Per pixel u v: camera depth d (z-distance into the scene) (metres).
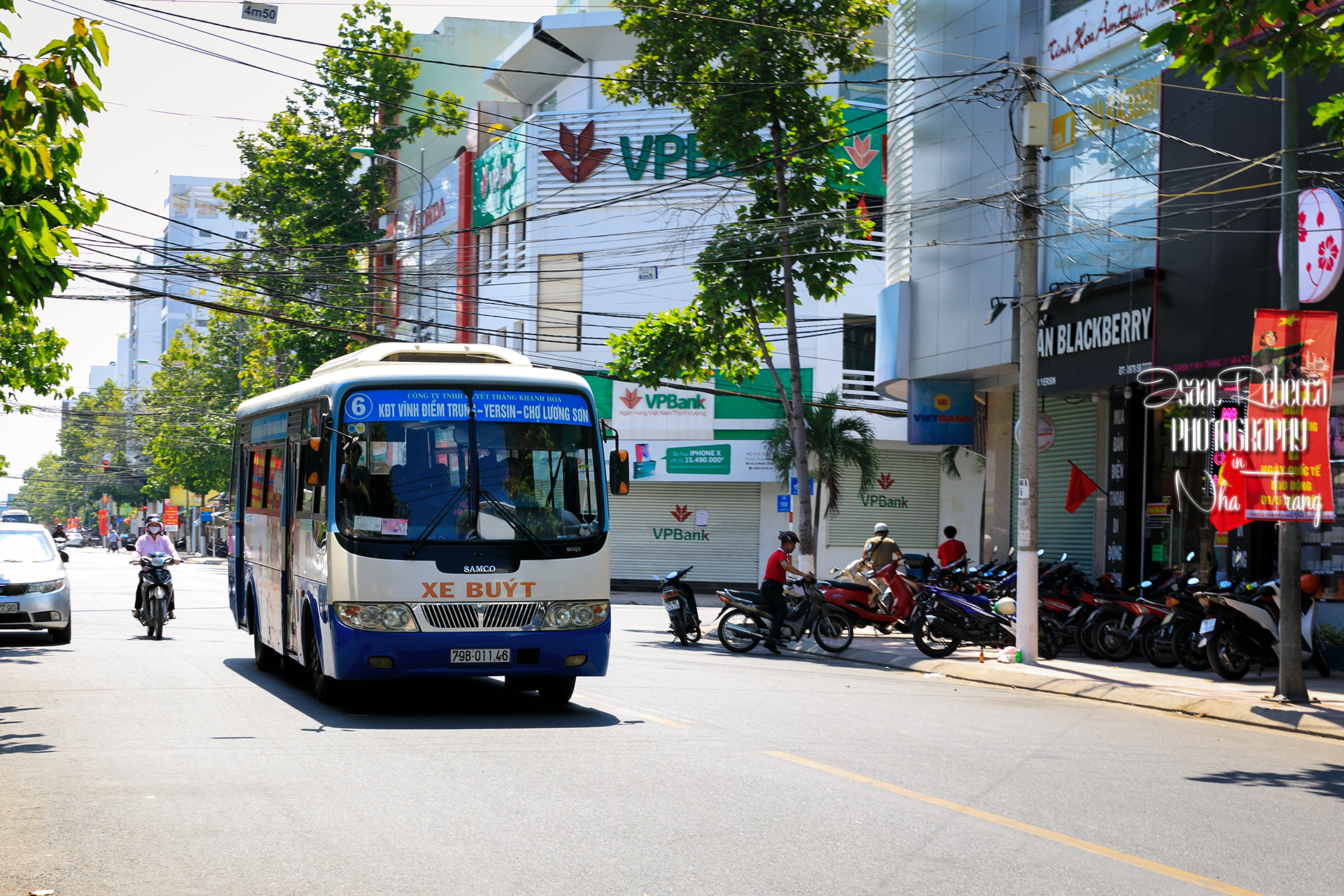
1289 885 5.97
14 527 18.55
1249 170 16.83
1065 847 6.52
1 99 8.33
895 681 15.72
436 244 45.19
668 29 23.02
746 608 19.61
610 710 11.74
